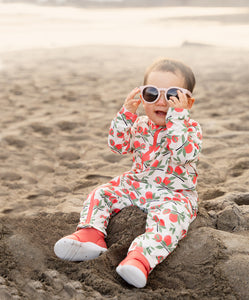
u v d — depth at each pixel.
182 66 2.49
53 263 2.29
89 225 2.35
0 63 9.40
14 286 2.12
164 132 2.50
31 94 6.44
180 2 45.38
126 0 46.09
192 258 2.21
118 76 7.82
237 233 2.49
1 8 32.94
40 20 24.42
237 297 1.96
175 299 1.98
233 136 4.39
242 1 43.25
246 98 6.02
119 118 2.58
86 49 11.75
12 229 2.64
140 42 13.81
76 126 4.89
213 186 3.28
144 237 2.18
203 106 5.67
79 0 43.56
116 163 3.85
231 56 10.15
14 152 4.08
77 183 3.45
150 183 2.51
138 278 2.03
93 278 2.12
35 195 3.25
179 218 2.28
